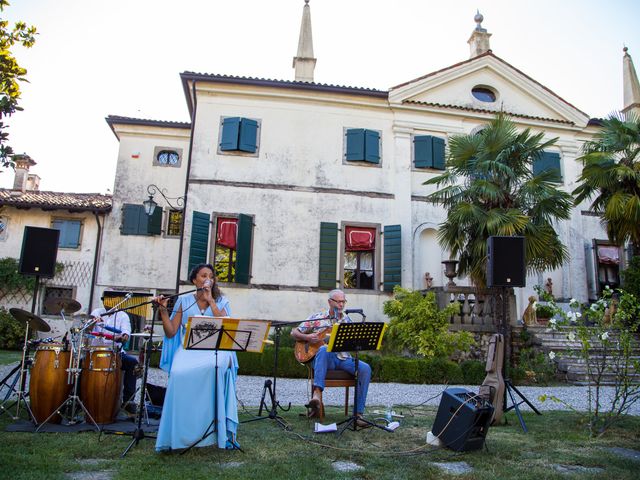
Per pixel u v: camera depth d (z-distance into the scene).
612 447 5.15
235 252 14.78
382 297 15.11
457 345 11.78
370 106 16.27
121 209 16.55
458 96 17.08
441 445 4.89
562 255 12.48
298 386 9.85
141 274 16.17
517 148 12.32
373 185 15.84
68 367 5.56
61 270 16.22
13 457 4.02
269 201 15.20
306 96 15.85
